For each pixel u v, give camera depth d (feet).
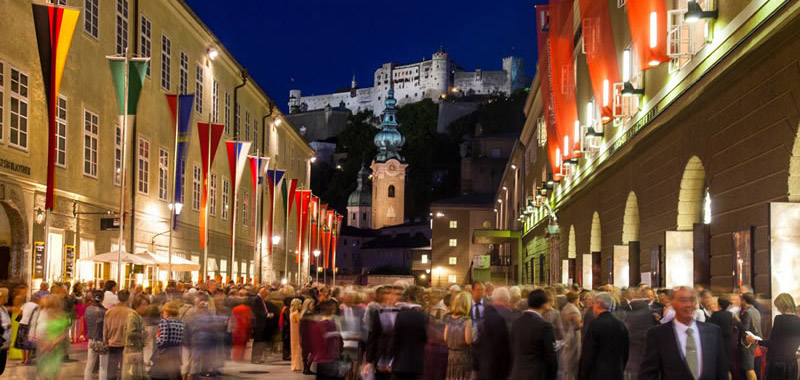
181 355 52.95
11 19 83.41
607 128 99.60
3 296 50.01
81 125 101.04
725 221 57.52
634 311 46.50
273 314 81.56
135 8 118.93
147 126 124.26
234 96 183.11
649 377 27.71
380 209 634.02
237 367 74.90
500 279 264.31
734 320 41.63
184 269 111.04
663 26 62.69
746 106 52.54
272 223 161.07
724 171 57.26
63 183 95.45
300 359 71.20
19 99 85.15
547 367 35.12
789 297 38.91
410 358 41.83
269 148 221.46
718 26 57.52
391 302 44.27
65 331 47.93
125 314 50.80
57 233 94.22
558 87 111.24
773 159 48.06
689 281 68.59
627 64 83.66
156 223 128.26
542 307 35.99
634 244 85.35
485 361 37.27
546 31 125.39
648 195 80.69
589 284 113.29
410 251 530.27
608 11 89.76
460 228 335.47
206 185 120.06
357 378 53.72
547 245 169.78
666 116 70.38
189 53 147.02
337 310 52.90
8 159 82.07
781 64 46.21
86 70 102.58
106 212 104.78
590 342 34.99
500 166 385.29
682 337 27.48
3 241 85.76
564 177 139.95
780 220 45.80
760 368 44.29
